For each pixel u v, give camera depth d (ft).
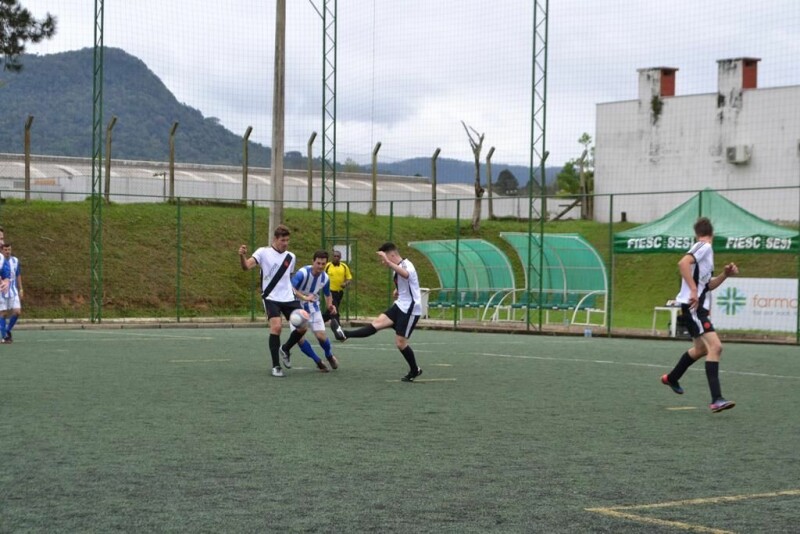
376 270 119.75
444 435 28.60
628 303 119.24
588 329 85.61
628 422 31.86
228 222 118.83
